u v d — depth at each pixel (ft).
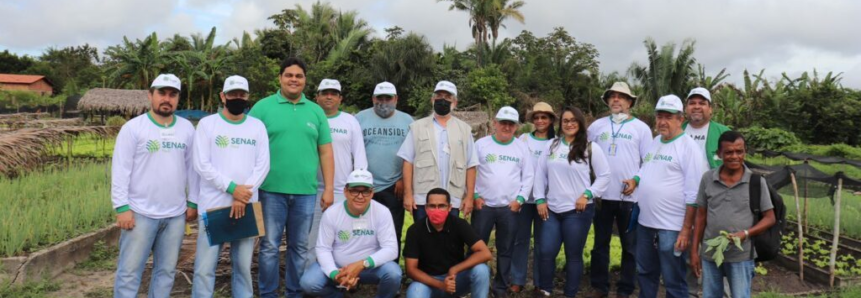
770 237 14.70
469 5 161.07
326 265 17.69
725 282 18.24
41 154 46.24
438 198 17.40
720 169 15.17
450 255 18.20
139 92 130.52
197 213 17.58
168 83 16.28
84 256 24.89
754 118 113.91
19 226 23.61
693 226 16.97
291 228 18.75
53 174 40.93
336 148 19.72
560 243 20.10
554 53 162.71
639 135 20.20
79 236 25.08
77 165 48.44
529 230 20.76
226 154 16.70
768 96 114.42
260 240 18.33
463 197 20.03
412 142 19.88
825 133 111.45
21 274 21.06
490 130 82.99
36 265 21.72
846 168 61.57
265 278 18.40
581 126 19.30
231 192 16.44
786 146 93.40
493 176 19.90
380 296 18.39
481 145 20.40
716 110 115.24
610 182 20.21
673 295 17.83
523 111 131.85
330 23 178.29
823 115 109.81
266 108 18.34
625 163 20.06
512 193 19.86
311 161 18.48
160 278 16.93
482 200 20.07
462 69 150.00
